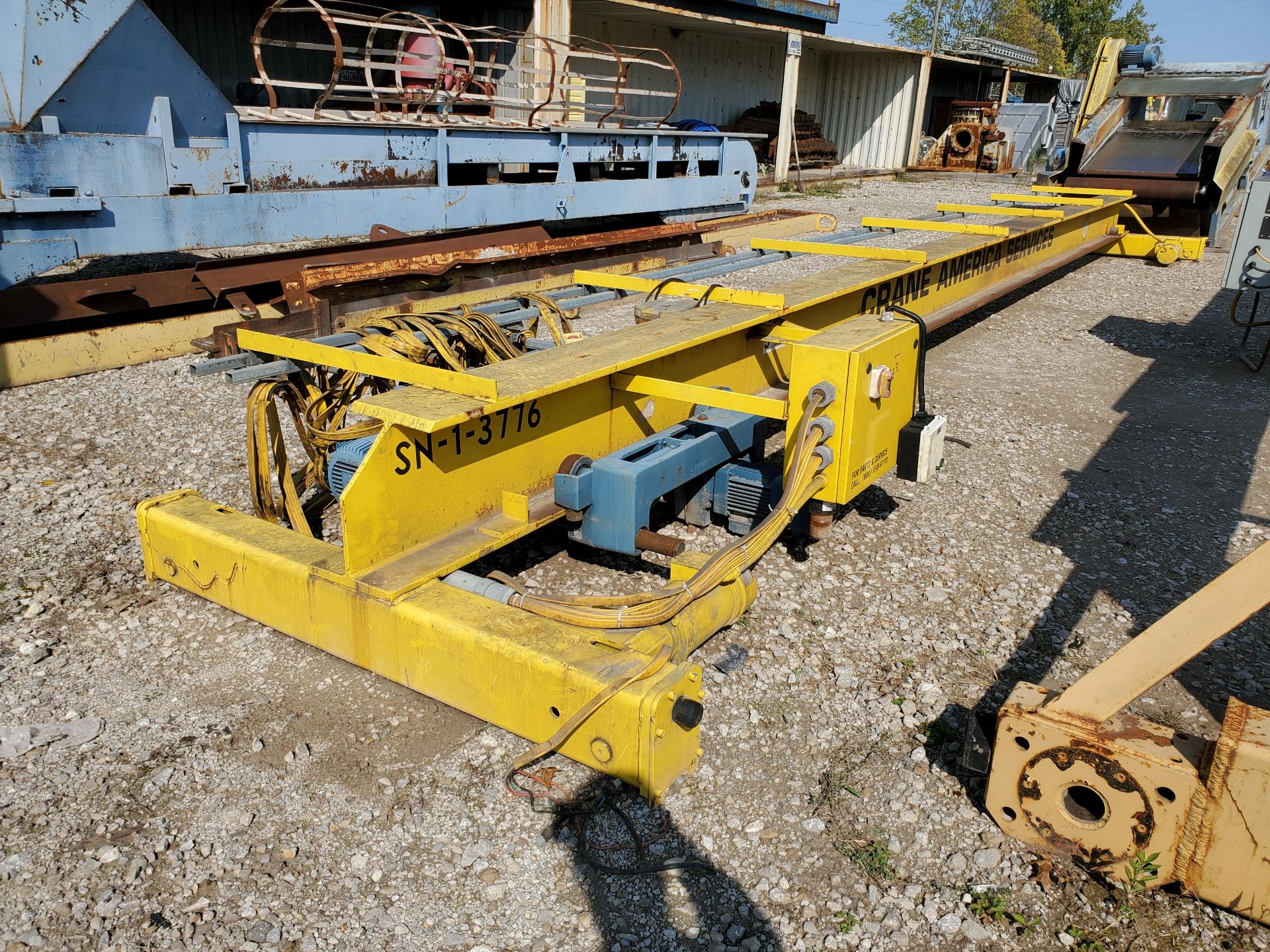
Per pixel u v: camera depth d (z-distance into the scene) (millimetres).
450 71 8414
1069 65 57750
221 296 5918
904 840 2426
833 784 2611
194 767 2617
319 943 2084
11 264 5480
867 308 5418
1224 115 11812
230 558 3088
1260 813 2008
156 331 6051
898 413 3660
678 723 2426
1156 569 3914
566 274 8039
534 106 8977
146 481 4422
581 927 2150
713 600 3020
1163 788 2111
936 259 5520
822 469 3324
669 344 3463
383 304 6418
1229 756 2004
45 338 5598
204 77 6281
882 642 3322
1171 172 11273
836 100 24031
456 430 2934
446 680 2680
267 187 6867
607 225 12195
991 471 4918
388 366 2992
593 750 2438
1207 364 7020
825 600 3588
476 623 2607
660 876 2291
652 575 3715
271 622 3070
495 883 2260
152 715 2842
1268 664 3252
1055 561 3975
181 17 11008
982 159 22562
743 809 2516
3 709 2842
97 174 5828
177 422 5113
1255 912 2105
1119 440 5410
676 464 3461
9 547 3793
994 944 2137
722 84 20281
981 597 3660
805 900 2238
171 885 2225
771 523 3020
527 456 3283
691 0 16016
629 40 17234
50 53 5551
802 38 19672
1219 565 3963
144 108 6082
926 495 4594
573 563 3799
